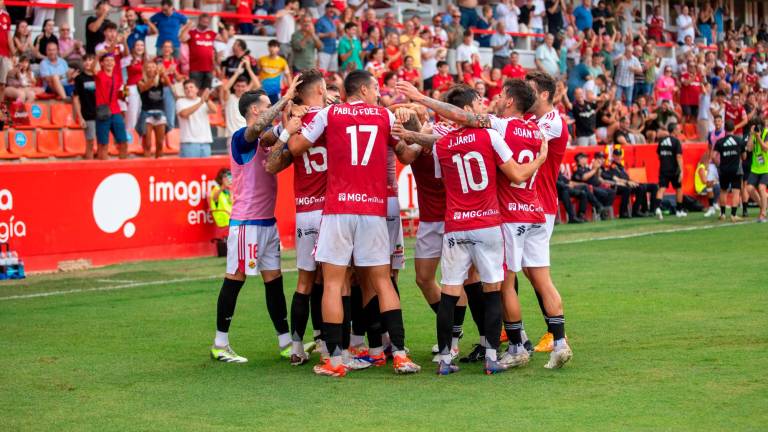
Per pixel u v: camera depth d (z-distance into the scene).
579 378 7.54
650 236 18.44
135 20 20.98
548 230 8.17
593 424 6.27
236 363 8.38
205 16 20.45
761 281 12.40
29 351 8.89
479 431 6.18
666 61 34.44
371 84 7.87
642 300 11.10
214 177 16.58
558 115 8.20
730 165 21.31
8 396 7.25
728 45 37.62
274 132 8.24
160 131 18.94
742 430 6.08
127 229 15.50
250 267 8.34
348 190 7.77
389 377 7.78
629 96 29.66
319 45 22.05
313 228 8.11
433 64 24.27
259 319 10.49
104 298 11.95
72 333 9.77
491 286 7.76
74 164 14.88
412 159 8.08
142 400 7.12
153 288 12.73
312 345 8.64
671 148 22.88
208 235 16.50
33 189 14.42
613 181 22.77
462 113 7.57
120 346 9.12
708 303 10.82
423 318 10.35
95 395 7.27
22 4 20.44
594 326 9.64
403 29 26.02
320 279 8.58
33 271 14.38
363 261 7.83
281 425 6.41
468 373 7.86
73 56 20.39
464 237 7.66
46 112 19.31
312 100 8.15
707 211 23.84
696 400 6.80
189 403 7.02
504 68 26.64
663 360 8.06
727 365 7.81
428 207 8.30
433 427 6.30
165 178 15.97
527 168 7.63
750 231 18.97
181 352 8.84
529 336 9.35
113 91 17.94
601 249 16.39
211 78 20.58
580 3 32.59
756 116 21.56
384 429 6.27
